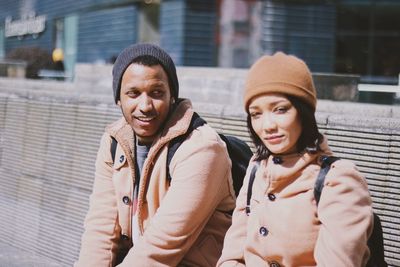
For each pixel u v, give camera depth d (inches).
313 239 78.5
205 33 571.5
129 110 96.4
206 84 213.9
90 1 692.1
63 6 749.3
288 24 557.3
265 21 557.0
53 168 172.4
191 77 221.1
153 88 95.3
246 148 104.7
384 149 109.9
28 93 184.7
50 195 172.7
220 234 97.6
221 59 570.9
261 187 83.7
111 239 102.5
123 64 97.3
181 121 96.1
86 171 160.9
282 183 81.5
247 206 86.1
